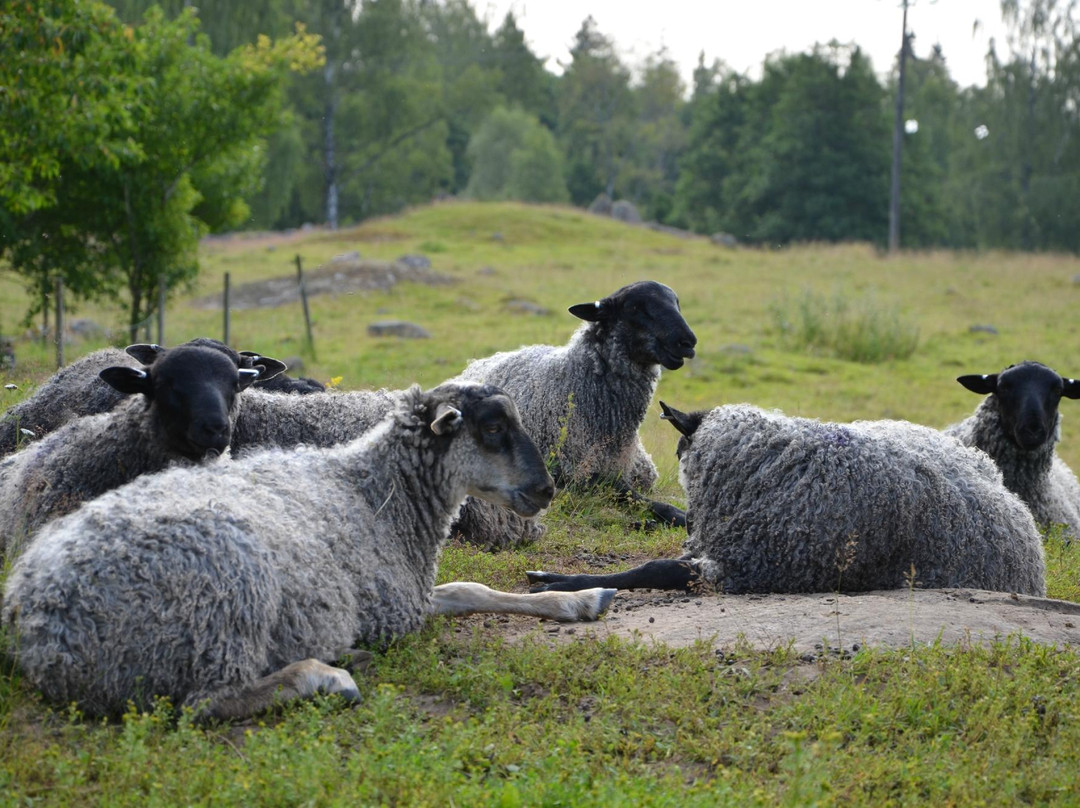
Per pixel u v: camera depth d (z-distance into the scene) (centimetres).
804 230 6462
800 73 6738
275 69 2177
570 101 9731
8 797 400
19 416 816
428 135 7031
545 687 528
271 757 425
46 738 447
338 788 413
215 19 5209
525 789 413
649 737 467
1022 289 3669
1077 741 477
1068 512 1028
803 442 701
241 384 671
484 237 4759
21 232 1998
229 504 506
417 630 584
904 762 453
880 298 3412
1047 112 6550
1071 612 650
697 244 5106
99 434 643
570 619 635
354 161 6688
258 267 3797
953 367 2558
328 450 611
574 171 9306
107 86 1670
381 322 2550
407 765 427
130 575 463
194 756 432
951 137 8094
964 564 689
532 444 603
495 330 2625
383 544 579
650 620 632
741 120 7719
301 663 495
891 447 708
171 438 627
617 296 1008
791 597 665
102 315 2644
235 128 2111
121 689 464
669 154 10062
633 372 1008
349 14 6406
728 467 718
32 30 1530
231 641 475
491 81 8306
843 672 529
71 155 1739
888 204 6506
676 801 407
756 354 2547
